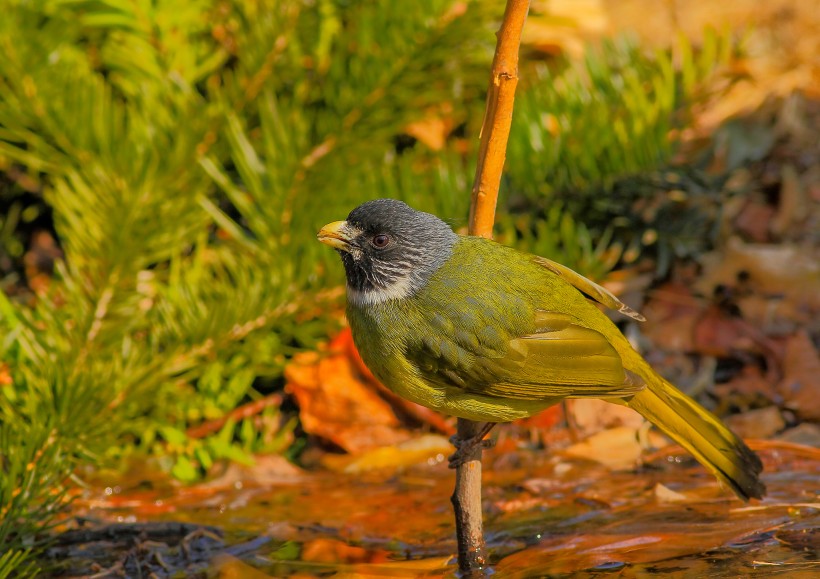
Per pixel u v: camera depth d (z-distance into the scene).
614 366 7.28
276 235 10.13
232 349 9.80
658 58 11.23
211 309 9.62
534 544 7.89
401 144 12.18
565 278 7.69
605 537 7.84
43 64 10.36
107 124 10.27
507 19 6.52
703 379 10.61
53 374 8.62
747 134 12.84
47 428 7.97
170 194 9.91
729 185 12.38
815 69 13.57
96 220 9.65
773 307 11.09
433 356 7.30
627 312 7.60
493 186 7.25
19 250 12.07
